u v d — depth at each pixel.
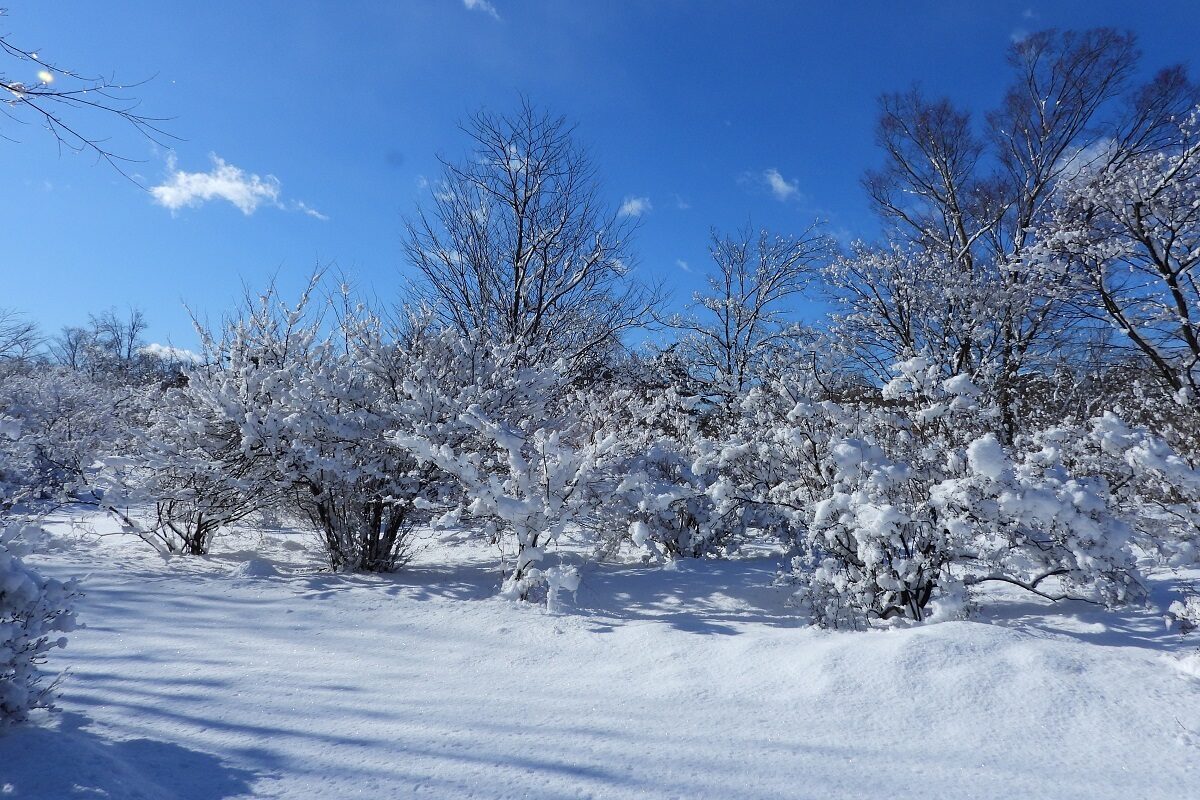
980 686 3.37
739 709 3.37
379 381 8.22
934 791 2.47
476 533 7.72
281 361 8.34
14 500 4.54
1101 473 5.92
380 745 2.89
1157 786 2.48
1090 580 5.11
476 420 6.46
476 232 17.83
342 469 6.96
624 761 2.73
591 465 6.36
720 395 20.38
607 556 8.39
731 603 6.27
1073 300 11.70
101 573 6.61
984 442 4.84
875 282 16.05
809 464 6.32
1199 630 4.50
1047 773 2.61
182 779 2.51
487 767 2.67
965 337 13.81
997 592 6.29
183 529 8.92
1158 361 10.59
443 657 4.44
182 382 9.92
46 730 2.73
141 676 3.77
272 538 9.80
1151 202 10.19
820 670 3.71
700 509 8.25
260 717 3.21
